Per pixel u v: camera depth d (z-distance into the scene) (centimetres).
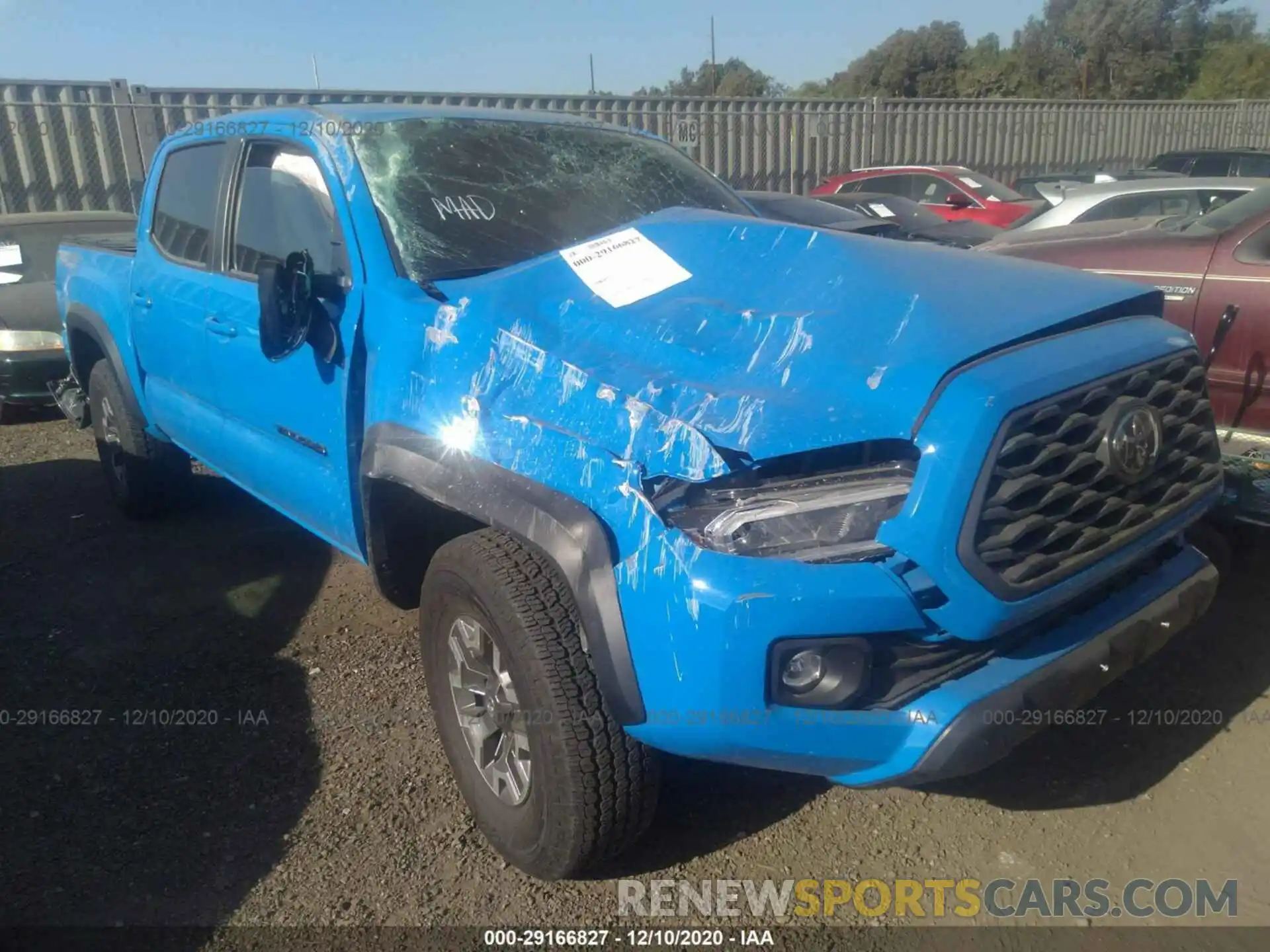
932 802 304
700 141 1614
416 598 342
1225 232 416
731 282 282
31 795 311
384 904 266
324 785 314
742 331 258
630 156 400
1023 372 231
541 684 241
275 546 502
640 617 224
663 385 243
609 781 244
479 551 258
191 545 505
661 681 224
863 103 1744
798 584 214
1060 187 1392
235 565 481
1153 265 431
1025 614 231
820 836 290
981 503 222
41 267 791
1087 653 247
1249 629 390
